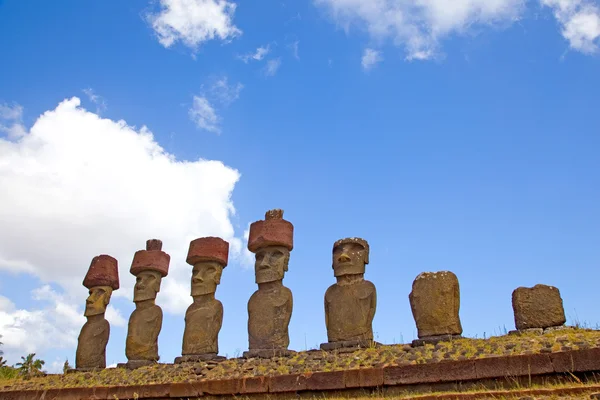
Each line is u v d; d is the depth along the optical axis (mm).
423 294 20578
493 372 15891
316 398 17844
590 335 17312
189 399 20094
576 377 14859
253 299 23531
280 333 22641
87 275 28594
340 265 22422
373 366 18203
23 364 31016
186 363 23484
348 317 21578
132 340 25953
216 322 24703
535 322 19734
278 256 23984
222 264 26062
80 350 27031
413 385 16766
